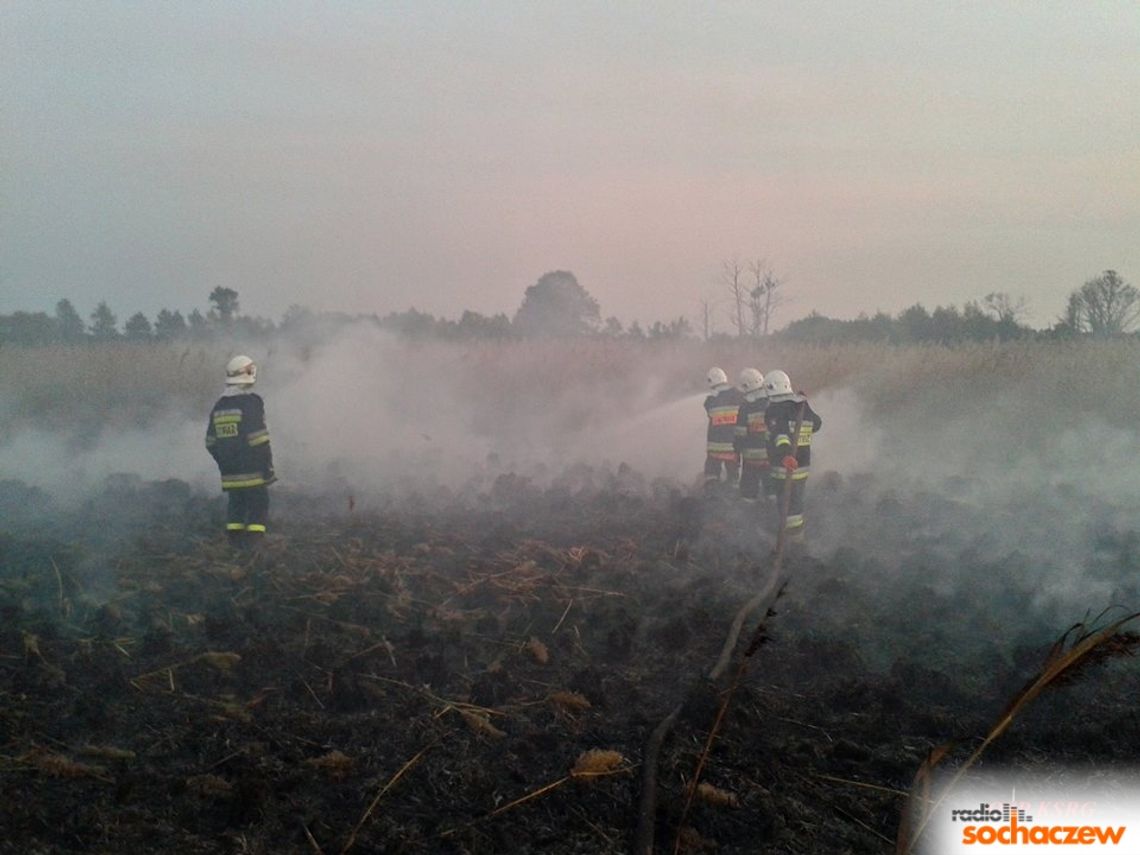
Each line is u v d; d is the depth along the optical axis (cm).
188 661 589
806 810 457
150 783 455
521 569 791
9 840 402
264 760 480
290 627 654
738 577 817
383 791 457
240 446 838
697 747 504
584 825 439
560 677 603
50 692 545
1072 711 574
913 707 572
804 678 617
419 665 595
